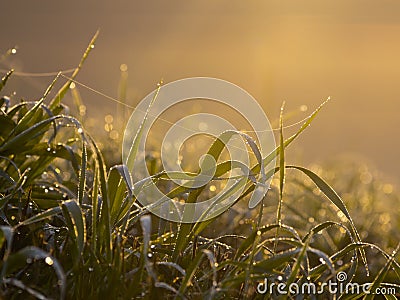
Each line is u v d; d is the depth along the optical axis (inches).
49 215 185.9
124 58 2792.8
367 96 2028.8
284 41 2263.8
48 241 202.5
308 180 395.5
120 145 337.4
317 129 999.6
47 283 183.5
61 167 326.3
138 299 181.9
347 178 421.1
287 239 187.6
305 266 204.1
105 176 183.3
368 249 298.2
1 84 238.4
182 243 198.1
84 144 198.5
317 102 1574.8
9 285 184.1
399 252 286.7
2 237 163.3
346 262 277.1
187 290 188.2
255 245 180.9
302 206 335.0
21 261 156.7
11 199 223.0
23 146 223.9
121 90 365.4
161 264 193.2
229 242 262.5
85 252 186.9
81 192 198.1
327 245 281.3
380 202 398.3
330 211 305.3
